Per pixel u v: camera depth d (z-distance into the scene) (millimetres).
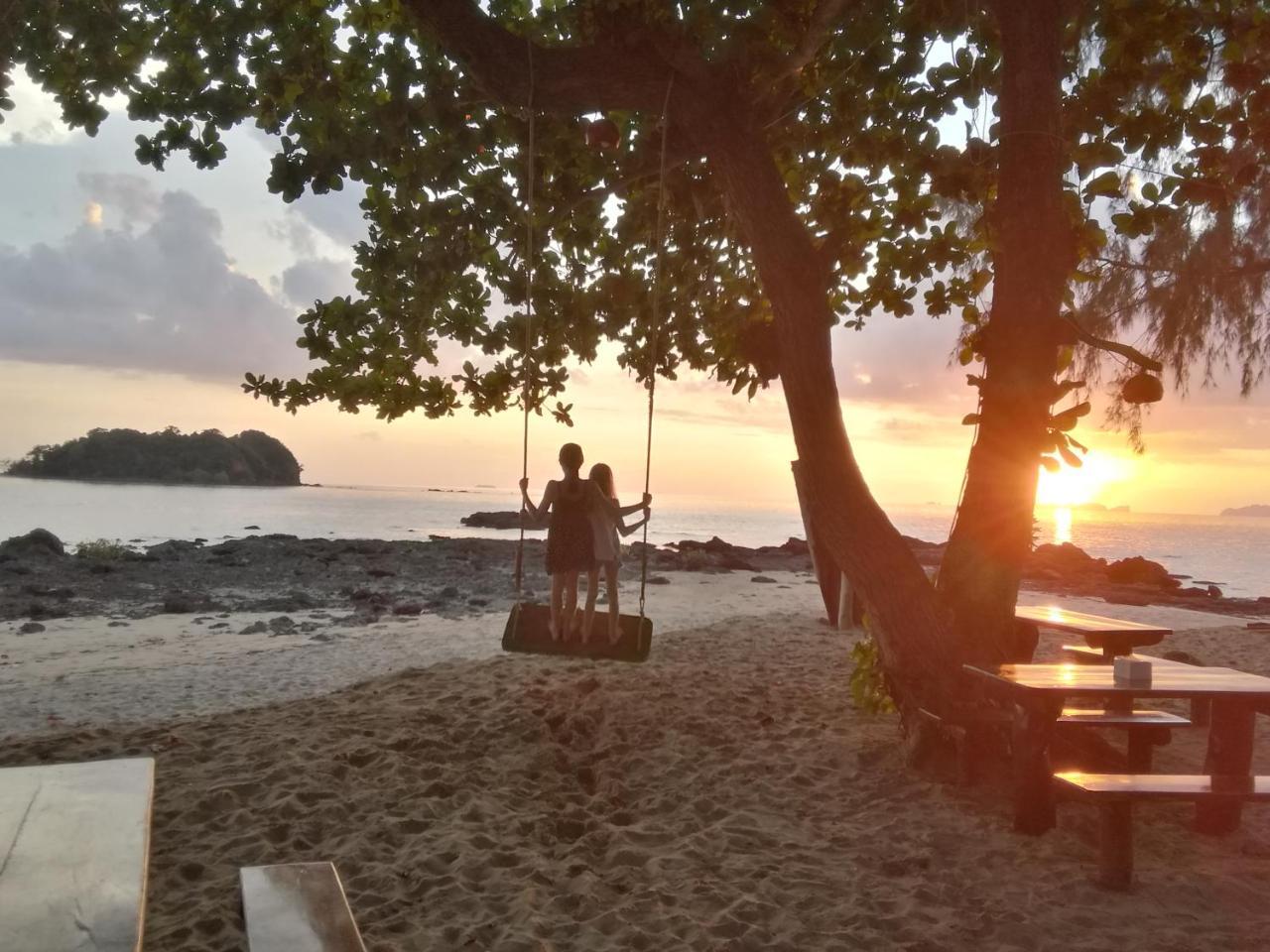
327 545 28719
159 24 7938
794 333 6672
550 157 8102
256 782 5793
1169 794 4441
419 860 4711
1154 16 6098
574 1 6953
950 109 7391
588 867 4789
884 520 6645
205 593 18312
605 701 8023
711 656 10617
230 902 4180
